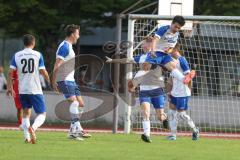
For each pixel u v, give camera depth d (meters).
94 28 82.81
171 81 40.62
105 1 73.62
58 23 73.56
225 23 48.03
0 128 54.03
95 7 73.38
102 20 76.69
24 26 73.12
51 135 41.53
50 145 33.47
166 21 48.38
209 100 57.94
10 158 27.11
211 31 56.47
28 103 34.41
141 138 37.75
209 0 71.81
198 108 57.84
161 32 36.50
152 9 72.69
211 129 57.81
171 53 38.56
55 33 74.88
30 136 34.59
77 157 28.30
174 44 37.25
